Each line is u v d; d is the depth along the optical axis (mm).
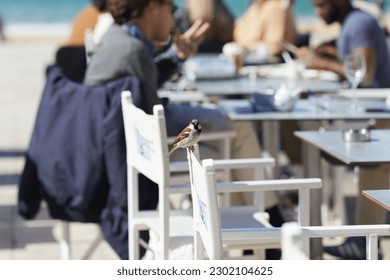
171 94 13422
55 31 76375
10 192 14633
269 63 15906
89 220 9227
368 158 7062
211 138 10078
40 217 13258
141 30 10352
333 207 12969
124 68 9602
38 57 46875
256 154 10742
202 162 5543
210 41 17047
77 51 12266
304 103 10766
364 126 11914
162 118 7227
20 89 30922
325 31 44906
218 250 5582
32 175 9617
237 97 13305
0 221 12891
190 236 7723
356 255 10547
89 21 14859
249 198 10422
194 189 6113
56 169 9312
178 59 11016
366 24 13133
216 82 13453
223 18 17016
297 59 15836
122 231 9039
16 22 89562
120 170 9062
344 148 7586
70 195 9273
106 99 9164
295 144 14297
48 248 11500
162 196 7340
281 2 18094
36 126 9633
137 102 9156
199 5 16906
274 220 10750
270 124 11867
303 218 7133
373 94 11781
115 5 10211
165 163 7293
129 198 8391
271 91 10031
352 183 15133
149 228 8219
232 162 8125
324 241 11695
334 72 13523
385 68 13344
